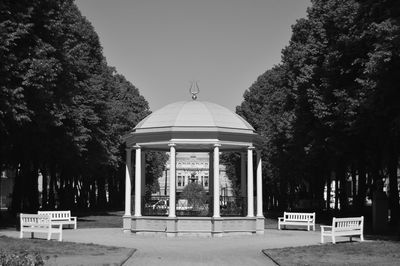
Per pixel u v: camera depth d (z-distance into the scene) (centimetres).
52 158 4600
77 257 1733
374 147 3538
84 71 4541
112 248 2017
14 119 2756
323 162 4669
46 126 3381
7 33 2675
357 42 3142
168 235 2781
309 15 4519
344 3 3403
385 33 2472
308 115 4038
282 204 7269
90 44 5256
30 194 4575
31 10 2859
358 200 4578
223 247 2245
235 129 2905
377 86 2630
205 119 2867
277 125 5412
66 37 3400
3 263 1166
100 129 4872
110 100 6094
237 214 3156
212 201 3117
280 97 5381
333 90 3500
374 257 1784
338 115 3456
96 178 7106
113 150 5909
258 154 3130
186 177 12938
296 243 2420
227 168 9181
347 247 2055
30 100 2970
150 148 3241
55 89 3266
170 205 2825
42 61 2803
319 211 5444
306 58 3991
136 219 2895
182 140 2842
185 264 1669
